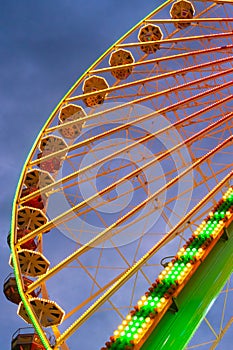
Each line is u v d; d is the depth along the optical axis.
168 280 18.67
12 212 28.02
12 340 26.39
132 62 37.72
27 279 26.50
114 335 17.25
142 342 16.94
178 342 17.39
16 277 24.48
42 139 32.22
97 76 35.84
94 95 33.38
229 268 19.72
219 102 30.62
